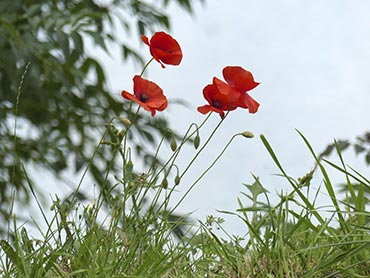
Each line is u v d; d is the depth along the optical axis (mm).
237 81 1774
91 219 1818
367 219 1876
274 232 1813
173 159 1789
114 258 1771
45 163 4766
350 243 1742
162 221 1827
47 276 1767
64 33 4051
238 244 1901
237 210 1906
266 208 1898
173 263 1791
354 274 1760
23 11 4645
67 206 1818
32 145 4777
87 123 4922
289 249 1857
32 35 4211
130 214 1822
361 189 1864
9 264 1815
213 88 1777
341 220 1847
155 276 1776
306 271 1795
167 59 1792
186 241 1979
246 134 1801
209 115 1780
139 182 1807
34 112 4750
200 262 1873
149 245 1845
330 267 1802
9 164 4711
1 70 4324
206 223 1899
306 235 1931
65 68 4594
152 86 1797
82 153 4766
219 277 1837
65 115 4934
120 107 4922
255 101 1788
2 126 4797
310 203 1830
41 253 1767
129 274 1784
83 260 1798
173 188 1799
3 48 4203
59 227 1807
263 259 1841
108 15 4820
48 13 4184
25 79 4242
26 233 1829
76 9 4898
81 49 4082
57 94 4762
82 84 4809
